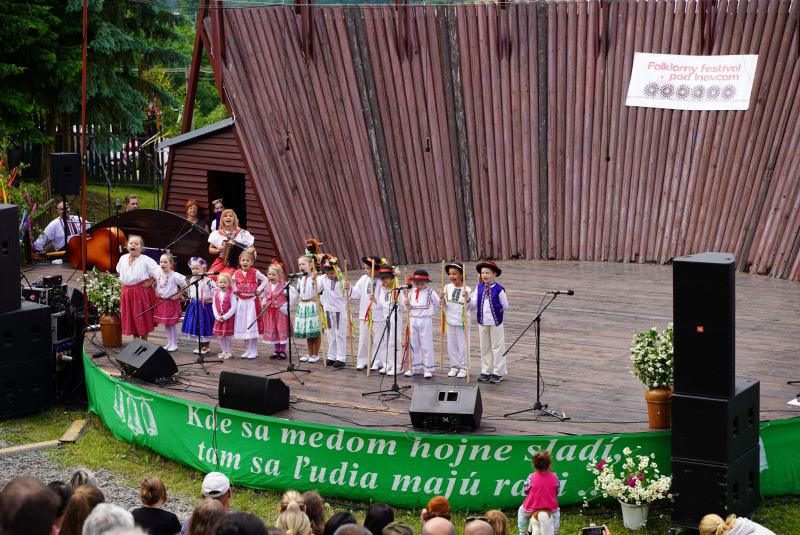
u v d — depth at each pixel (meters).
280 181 17.56
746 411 8.52
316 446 9.34
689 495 8.36
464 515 9.06
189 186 18.47
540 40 19.27
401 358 11.62
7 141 21.11
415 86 19.12
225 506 7.21
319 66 18.31
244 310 12.02
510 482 9.02
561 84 19.30
